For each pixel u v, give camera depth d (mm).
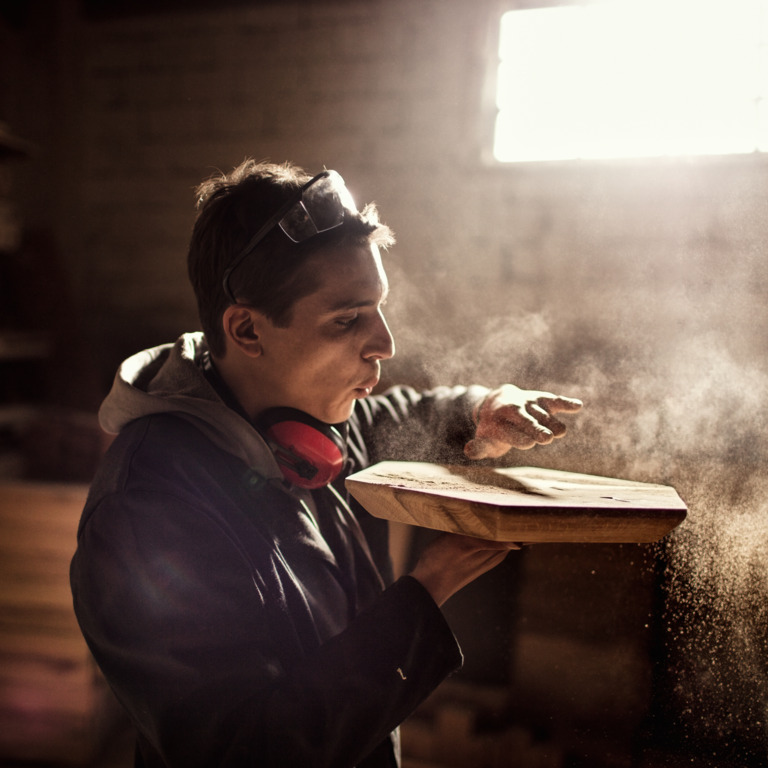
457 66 2883
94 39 3238
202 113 3160
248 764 619
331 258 749
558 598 2029
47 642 2158
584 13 2725
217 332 821
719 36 2561
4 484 2188
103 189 3273
